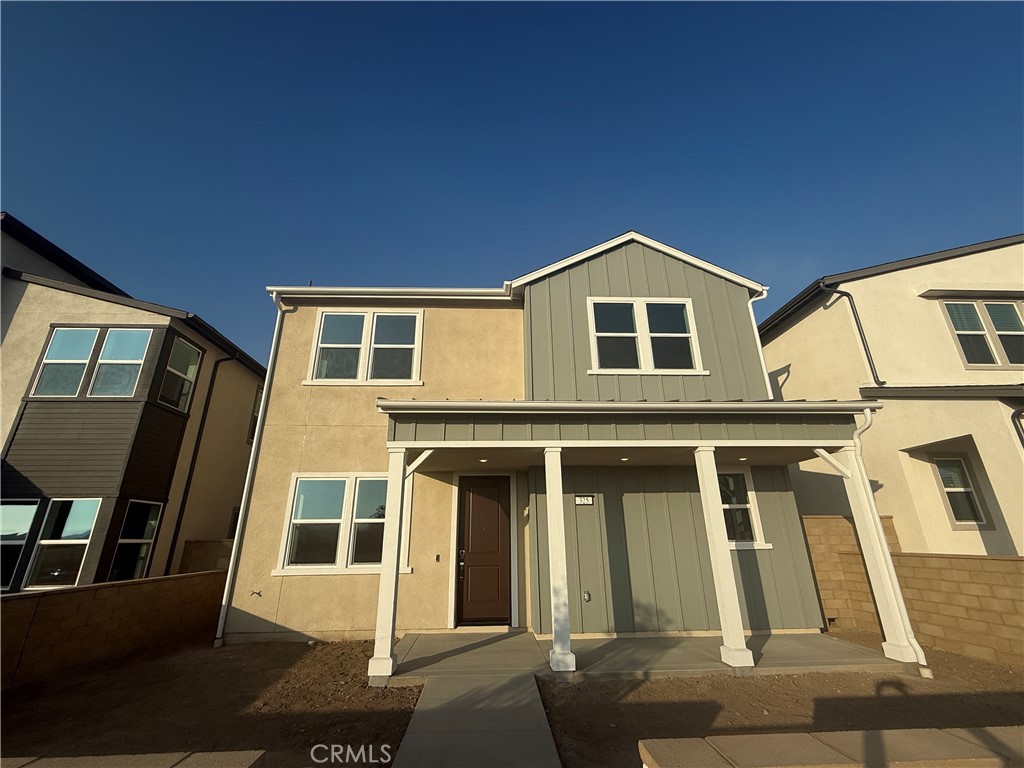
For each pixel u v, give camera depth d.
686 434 6.81
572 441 6.62
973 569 6.54
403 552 8.18
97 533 8.58
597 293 9.38
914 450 9.44
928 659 6.45
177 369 10.73
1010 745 2.94
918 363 10.18
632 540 7.94
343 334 9.55
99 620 6.45
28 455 8.96
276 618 7.71
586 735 4.29
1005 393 8.31
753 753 2.81
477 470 8.59
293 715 4.71
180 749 4.02
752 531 8.20
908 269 11.05
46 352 9.75
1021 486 8.02
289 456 8.54
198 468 11.35
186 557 10.42
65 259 11.89
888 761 2.72
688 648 6.73
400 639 7.34
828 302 11.23
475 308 9.95
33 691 5.27
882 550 6.43
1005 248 11.48
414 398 9.09
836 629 8.09
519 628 7.86
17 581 8.20
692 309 9.34
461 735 4.12
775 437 6.91
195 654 6.93
